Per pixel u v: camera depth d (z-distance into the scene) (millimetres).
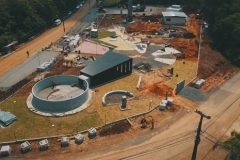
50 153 36875
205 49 75625
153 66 64125
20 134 40219
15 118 43406
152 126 42219
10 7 82812
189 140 39688
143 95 51562
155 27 94938
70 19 105375
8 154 36344
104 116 44625
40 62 66062
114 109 46656
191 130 41875
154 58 68938
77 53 71562
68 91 51438
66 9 115062
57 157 36219
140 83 56094
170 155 36844
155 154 36969
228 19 75750
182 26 96438
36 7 92812
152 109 46969
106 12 115438
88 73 53094
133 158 36219
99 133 40844
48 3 97438
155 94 52000
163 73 60438
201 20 104000
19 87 53938
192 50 74438
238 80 59375
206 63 66250
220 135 40969
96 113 45344
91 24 97875
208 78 59312
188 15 111562
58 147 37969
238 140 37906
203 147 38375
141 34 87750
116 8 123188
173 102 49438
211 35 86938
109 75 55938
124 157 36344
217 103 49750
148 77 58781
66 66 63688
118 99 49969
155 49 75062
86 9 121312
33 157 36156
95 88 53625
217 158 36312
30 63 65688
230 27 74188
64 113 44781
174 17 97062
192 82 57031
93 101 48750
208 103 49688
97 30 85812
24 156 36281
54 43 79000
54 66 63781
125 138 39938
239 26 71188
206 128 42469
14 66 64250
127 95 51500
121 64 57062
